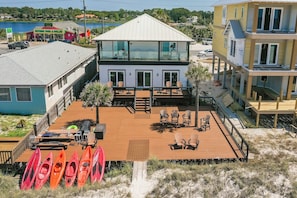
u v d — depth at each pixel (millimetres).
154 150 16141
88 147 15875
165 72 26391
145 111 22234
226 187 12750
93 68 37062
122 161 14977
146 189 12852
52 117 20078
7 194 12492
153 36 25531
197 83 18312
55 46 33062
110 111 22281
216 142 17109
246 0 21875
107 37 25297
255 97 22484
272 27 23734
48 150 16203
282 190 12492
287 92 22984
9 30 70688
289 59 23766
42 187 13367
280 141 18578
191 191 12578
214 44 33844
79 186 13258
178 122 20078
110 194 12477
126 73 26422
